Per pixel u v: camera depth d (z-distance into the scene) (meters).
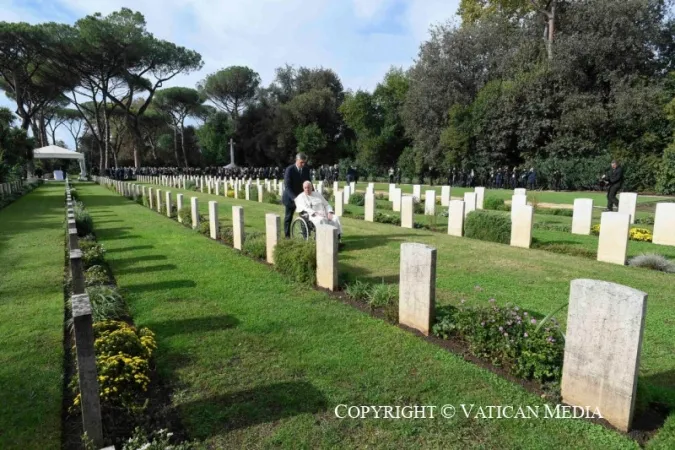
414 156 38.22
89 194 26.53
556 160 27.06
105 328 4.18
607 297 2.90
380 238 10.15
